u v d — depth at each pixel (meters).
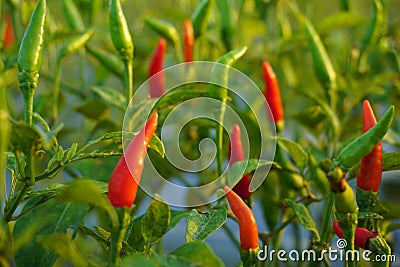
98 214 0.64
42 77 0.73
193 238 0.49
